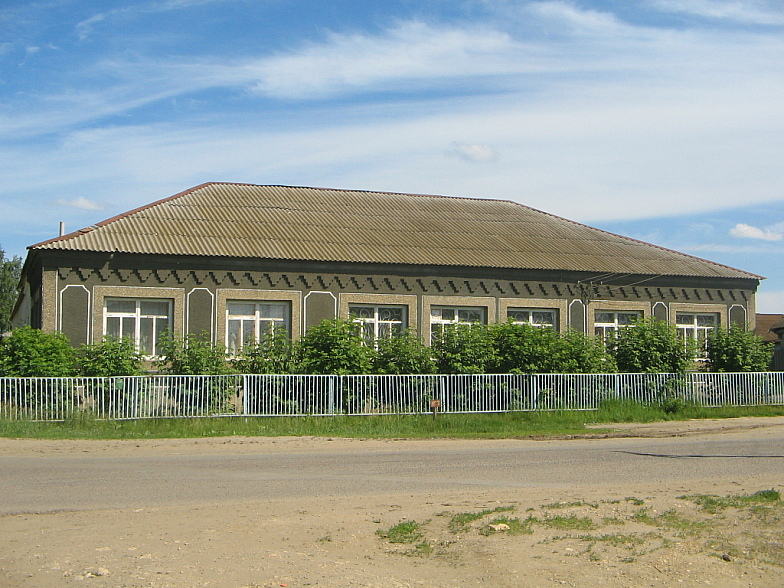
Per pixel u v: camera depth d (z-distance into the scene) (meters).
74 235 30.70
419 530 9.77
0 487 12.94
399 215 39.91
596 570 8.08
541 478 14.49
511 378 28.39
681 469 15.70
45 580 7.77
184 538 9.41
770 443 20.84
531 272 35.78
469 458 17.45
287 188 41.31
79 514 10.84
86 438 20.52
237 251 31.73
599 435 23.09
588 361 31.16
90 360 26.66
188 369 26.64
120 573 7.97
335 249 33.69
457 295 34.69
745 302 39.81
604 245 40.72
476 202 45.31
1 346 26.06
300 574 7.98
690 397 30.88
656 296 38.12
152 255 30.52
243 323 32.06
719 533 9.46
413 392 27.31
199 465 15.89
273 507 11.38
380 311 33.84
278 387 25.72
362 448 19.45
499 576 7.93
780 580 7.81
